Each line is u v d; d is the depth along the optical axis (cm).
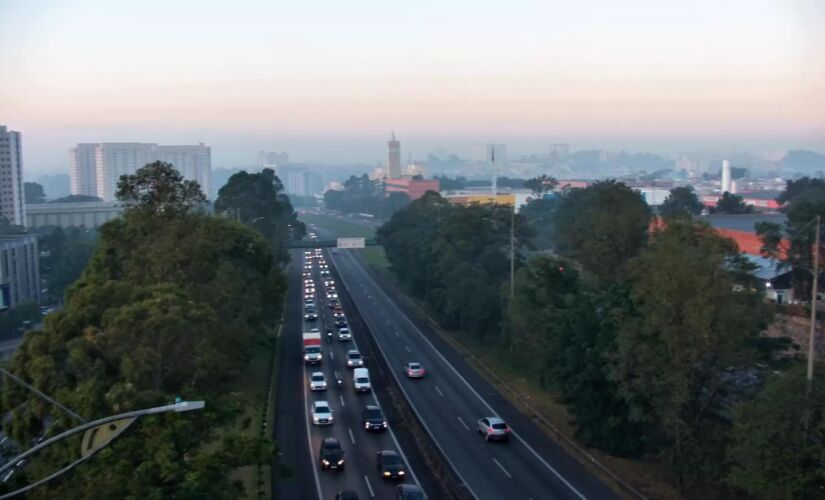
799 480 3009
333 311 10106
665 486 3969
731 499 3747
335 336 8625
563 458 4475
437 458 4309
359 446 4775
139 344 3378
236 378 4300
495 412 5522
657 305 3862
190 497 2506
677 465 3825
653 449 4362
